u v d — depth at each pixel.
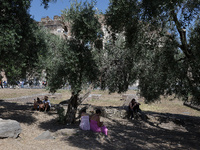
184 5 7.81
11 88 30.00
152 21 7.85
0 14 7.21
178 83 8.95
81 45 9.37
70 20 8.96
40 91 29.83
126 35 9.23
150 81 10.83
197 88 7.75
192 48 7.98
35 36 9.44
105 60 12.14
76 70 9.22
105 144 6.07
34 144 5.51
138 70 11.58
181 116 14.56
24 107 13.87
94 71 9.57
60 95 27.06
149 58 10.55
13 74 8.63
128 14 7.99
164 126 11.76
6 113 10.80
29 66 9.93
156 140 7.47
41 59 10.05
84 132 6.85
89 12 8.92
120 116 13.07
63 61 9.35
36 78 11.63
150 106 22.48
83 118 7.20
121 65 12.49
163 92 10.38
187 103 24.22
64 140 6.09
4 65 8.02
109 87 13.63
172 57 8.69
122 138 7.34
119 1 7.84
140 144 6.59
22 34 7.96
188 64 8.13
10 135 5.70
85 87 9.66
